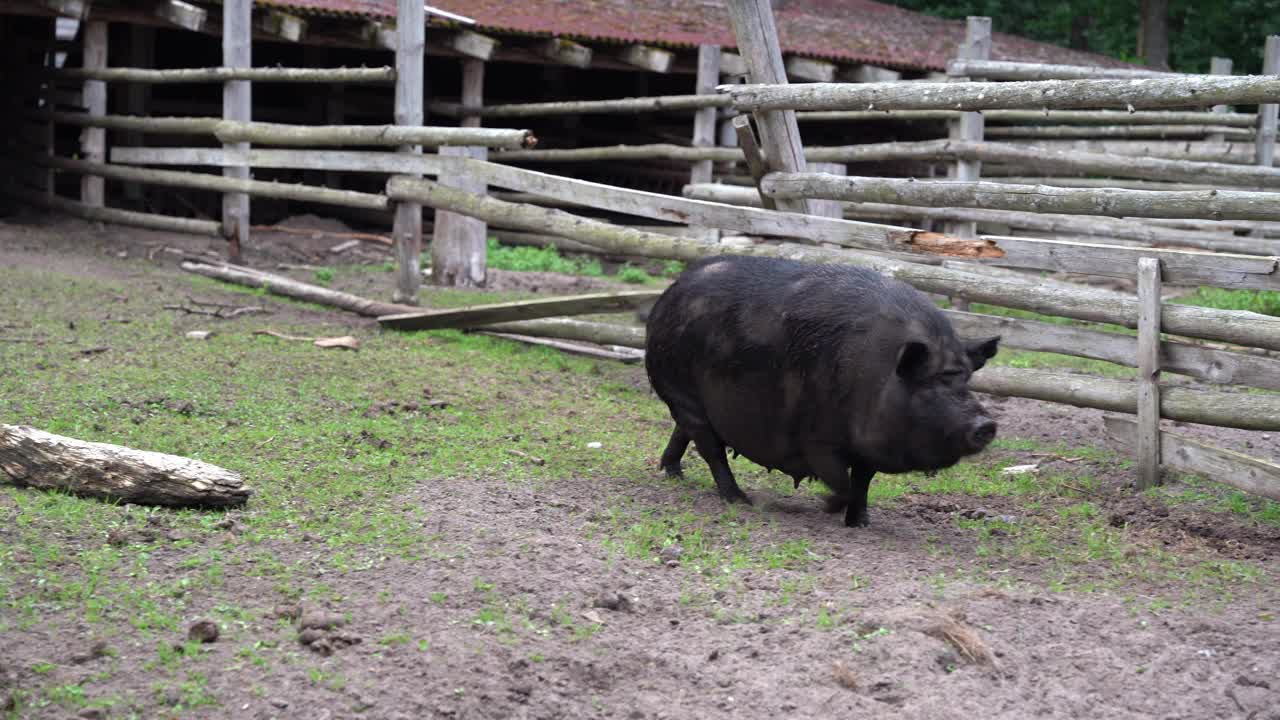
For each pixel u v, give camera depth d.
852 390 6.66
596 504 7.28
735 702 4.86
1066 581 6.31
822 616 5.54
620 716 4.74
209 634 5.05
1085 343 8.52
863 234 9.60
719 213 10.45
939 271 9.28
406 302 13.78
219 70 16.38
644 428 9.45
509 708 4.72
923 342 6.39
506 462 8.04
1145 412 8.08
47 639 4.98
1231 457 7.55
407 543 6.25
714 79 19.09
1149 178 14.37
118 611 5.27
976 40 15.41
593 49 20.33
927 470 6.69
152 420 8.39
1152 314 7.98
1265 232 16.78
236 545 6.10
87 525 6.18
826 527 7.12
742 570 6.20
